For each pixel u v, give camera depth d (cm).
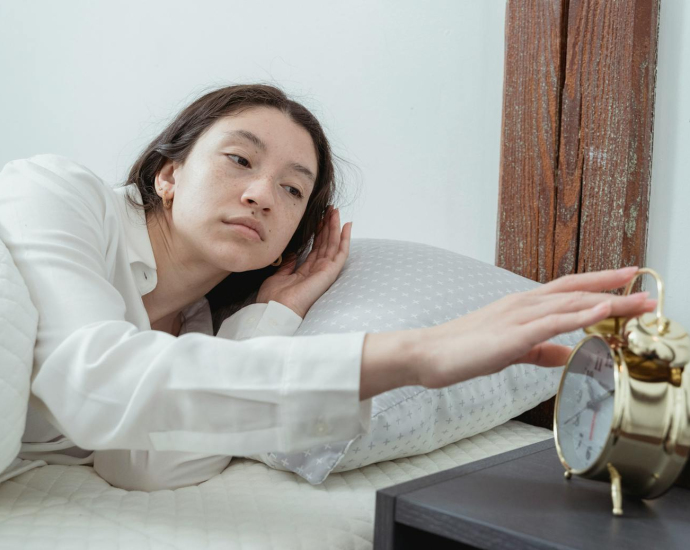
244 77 184
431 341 67
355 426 69
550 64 125
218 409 69
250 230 105
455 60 146
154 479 88
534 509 63
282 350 69
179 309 119
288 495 87
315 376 68
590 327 67
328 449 88
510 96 131
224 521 78
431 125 150
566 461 71
